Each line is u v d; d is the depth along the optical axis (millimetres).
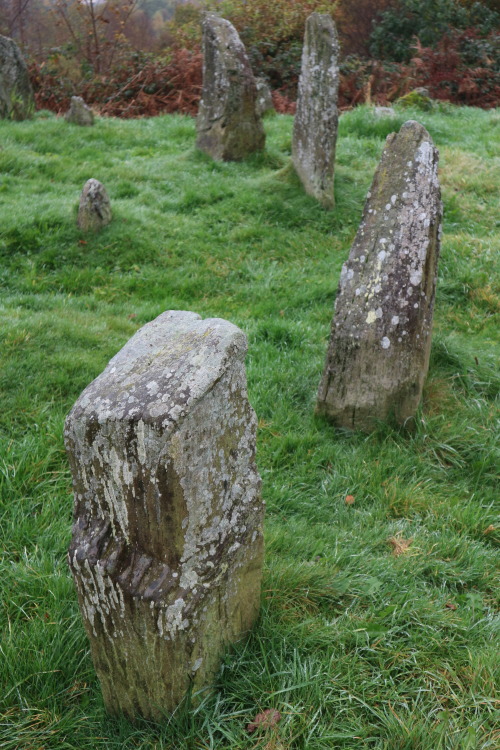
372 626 2557
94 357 4660
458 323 5691
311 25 7750
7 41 11039
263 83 12695
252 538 2275
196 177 8836
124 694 2221
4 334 4625
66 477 3586
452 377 4684
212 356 1944
